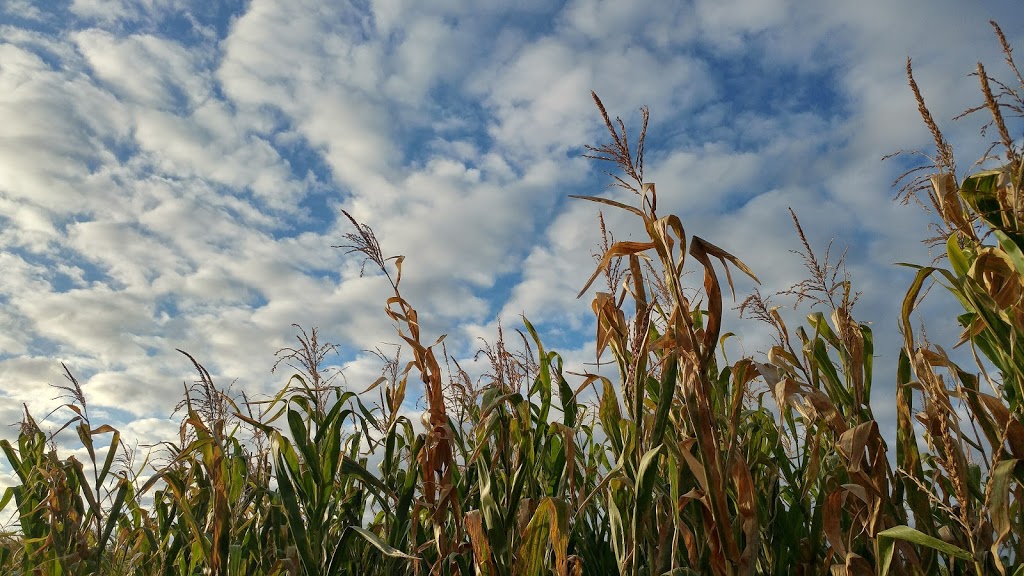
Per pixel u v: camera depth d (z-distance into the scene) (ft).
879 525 5.67
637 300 6.57
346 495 9.26
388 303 7.98
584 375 7.41
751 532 5.59
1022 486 5.29
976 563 5.09
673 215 5.91
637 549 6.07
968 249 6.39
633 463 6.49
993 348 6.05
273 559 9.14
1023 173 5.27
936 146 6.09
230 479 9.16
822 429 6.16
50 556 9.95
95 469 9.93
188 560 9.77
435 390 7.82
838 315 6.60
